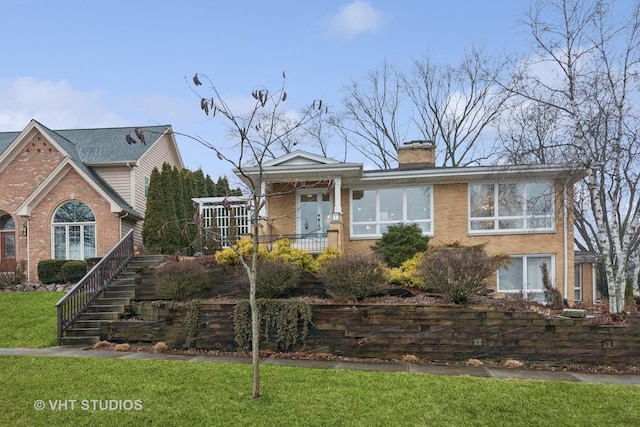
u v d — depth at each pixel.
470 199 17.30
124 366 8.19
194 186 26.25
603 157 11.72
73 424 5.52
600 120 11.65
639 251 16.02
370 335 9.88
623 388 7.24
